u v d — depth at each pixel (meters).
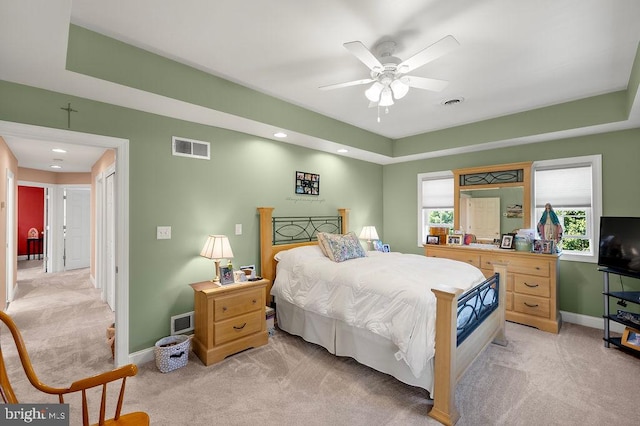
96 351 2.90
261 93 3.11
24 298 4.62
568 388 2.30
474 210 4.41
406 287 2.29
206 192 3.14
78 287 5.24
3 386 1.13
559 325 3.50
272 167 3.77
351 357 2.74
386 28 2.05
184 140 2.98
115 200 2.63
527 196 3.93
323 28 2.05
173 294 2.89
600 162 3.50
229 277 2.91
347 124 4.13
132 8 1.84
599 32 2.09
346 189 4.84
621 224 3.00
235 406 2.08
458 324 2.23
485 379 2.43
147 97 2.43
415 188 5.17
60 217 6.54
